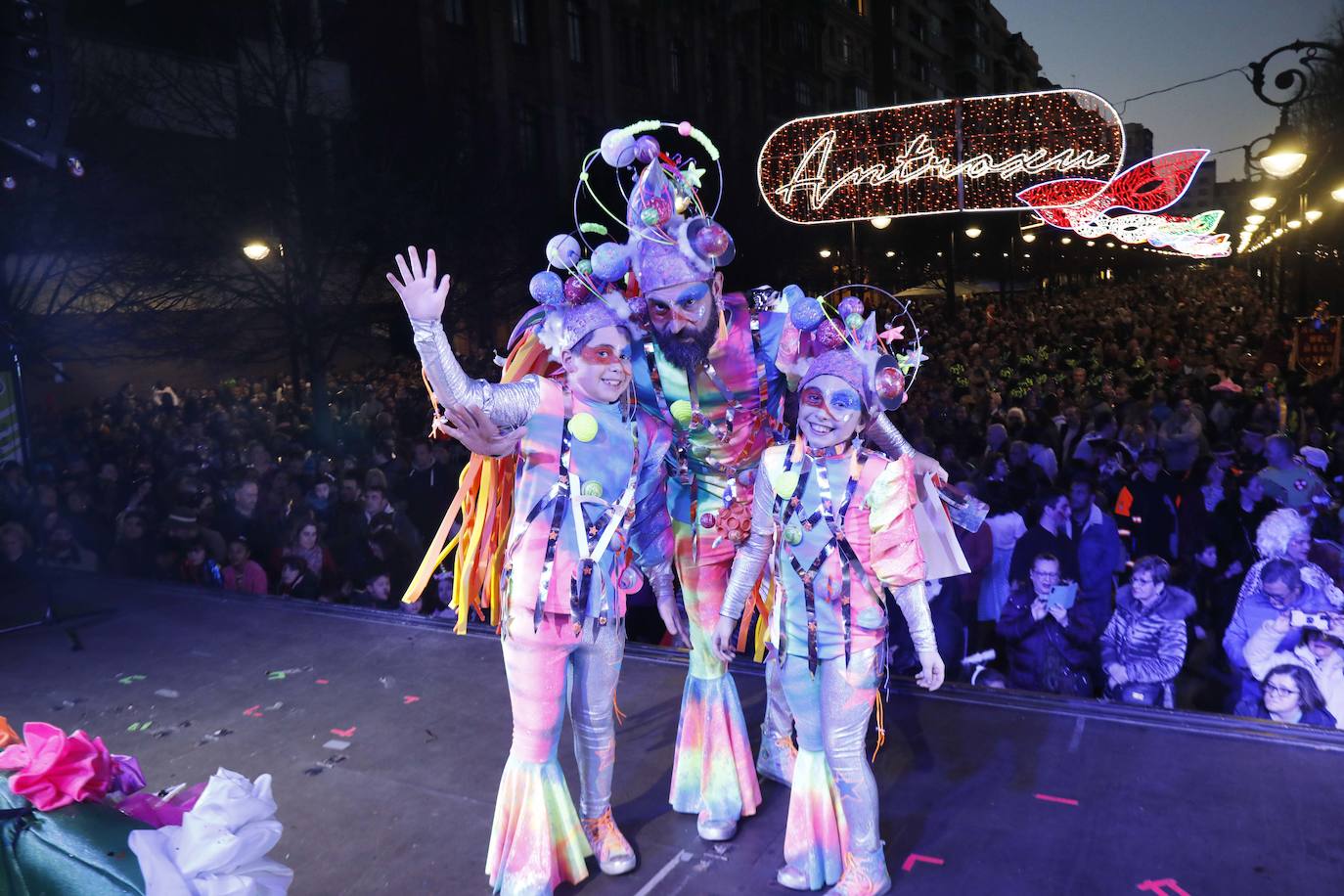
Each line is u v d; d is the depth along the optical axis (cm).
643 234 352
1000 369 2192
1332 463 1002
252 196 1502
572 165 3397
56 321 1450
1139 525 801
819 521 317
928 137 2034
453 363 309
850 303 347
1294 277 3080
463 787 412
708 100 4266
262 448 1087
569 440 330
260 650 588
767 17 5003
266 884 238
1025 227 4625
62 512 959
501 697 503
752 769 384
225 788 239
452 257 1884
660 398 365
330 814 394
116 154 1425
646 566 371
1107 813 366
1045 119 1919
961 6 8988
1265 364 1811
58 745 268
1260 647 498
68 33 1557
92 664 573
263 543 891
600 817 353
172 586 725
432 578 739
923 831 361
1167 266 8994
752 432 378
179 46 1764
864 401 313
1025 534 627
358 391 1909
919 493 356
